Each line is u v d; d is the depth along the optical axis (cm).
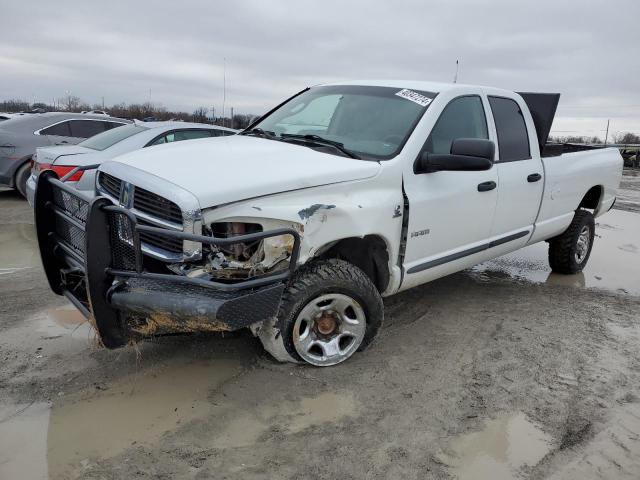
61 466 273
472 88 470
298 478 271
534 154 532
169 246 317
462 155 387
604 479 282
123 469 272
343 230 349
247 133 488
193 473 271
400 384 364
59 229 383
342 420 320
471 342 438
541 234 563
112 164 370
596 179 630
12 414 313
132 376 360
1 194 1095
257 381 357
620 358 420
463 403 345
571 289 601
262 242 320
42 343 402
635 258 762
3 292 511
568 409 344
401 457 290
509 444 306
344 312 374
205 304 289
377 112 440
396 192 387
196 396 339
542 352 425
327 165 361
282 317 347
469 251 465
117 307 306
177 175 325
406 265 407
